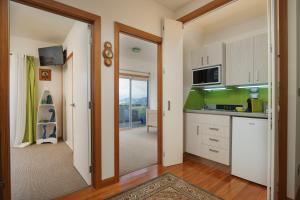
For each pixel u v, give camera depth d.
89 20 1.97
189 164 2.74
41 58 3.99
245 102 2.96
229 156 2.40
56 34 3.70
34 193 1.90
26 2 1.59
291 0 1.76
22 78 3.82
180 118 2.77
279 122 1.75
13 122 3.74
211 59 2.96
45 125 4.07
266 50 2.41
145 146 3.85
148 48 4.76
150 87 6.74
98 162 1.99
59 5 1.73
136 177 2.29
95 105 1.97
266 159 1.99
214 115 2.58
